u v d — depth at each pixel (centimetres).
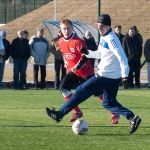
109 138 2880
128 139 2853
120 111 3017
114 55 2947
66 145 2669
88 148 2592
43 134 2989
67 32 3350
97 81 2955
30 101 4756
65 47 3359
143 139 2858
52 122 3450
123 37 6019
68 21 3362
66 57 3378
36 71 6028
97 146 2645
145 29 10862
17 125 3312
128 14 11169
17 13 12750
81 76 3366
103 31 2956
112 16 11156
